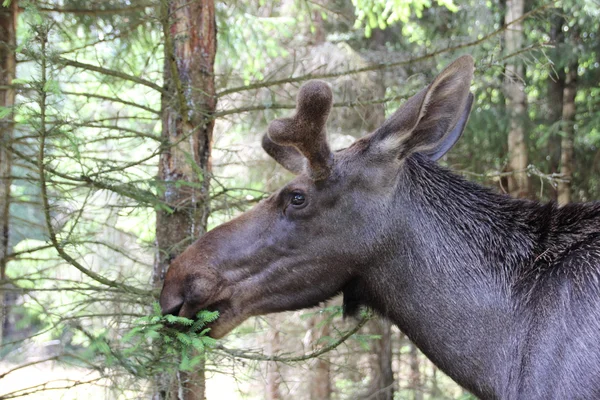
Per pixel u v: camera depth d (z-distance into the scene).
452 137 3.79
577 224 3.33
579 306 2.96
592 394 2.81
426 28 10.36
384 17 6.82
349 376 10.01
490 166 10.37
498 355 3.28
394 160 3.43
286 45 9.69
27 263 6.78
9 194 5.31
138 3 5.71
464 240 3.44
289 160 3.94
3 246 5.22
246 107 5.02
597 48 9.73
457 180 3.58
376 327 9.77
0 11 5.04
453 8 6.62
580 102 10.79
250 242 3.57
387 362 9.95
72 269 7.09
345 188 3.47
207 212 5.06
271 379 9.23
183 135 4.79
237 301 3.57
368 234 3.49
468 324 3.37
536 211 3.46
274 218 3.58
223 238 3.61
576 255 3.16
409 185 3.51
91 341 3.32
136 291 4.37
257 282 3.56
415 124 3.29
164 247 4.96
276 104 5.08
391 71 9.83
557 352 2.96
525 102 9.88
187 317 3.54
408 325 3.52
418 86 9.52
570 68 10.22
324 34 10.38
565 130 9.95
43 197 3.71
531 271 3.28
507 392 3.19
